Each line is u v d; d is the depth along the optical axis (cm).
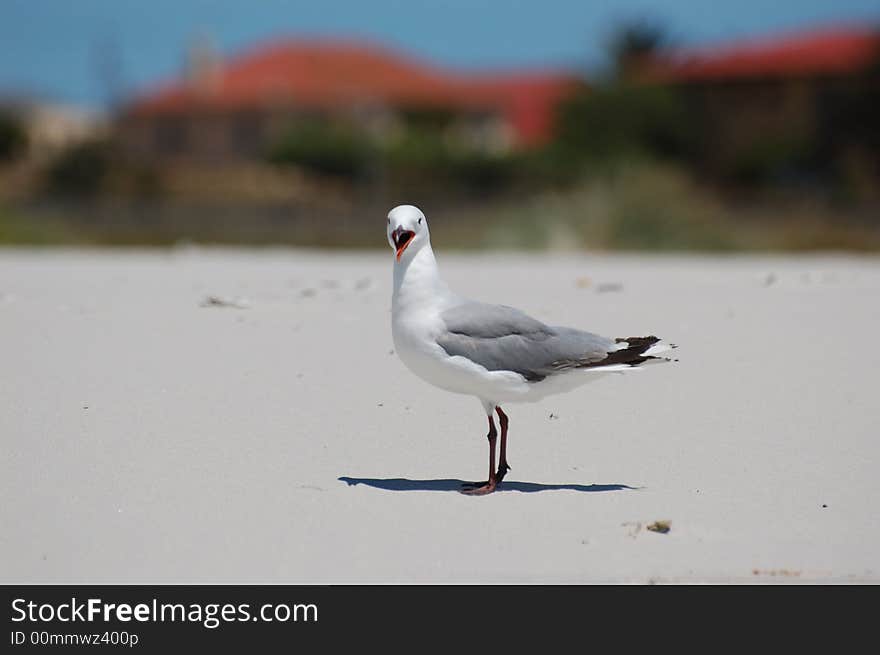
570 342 943
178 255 3262
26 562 825
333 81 11638
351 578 810
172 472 998
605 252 3656
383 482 990
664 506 937
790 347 1466
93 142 8931
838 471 1016
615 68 9575
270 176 8988
